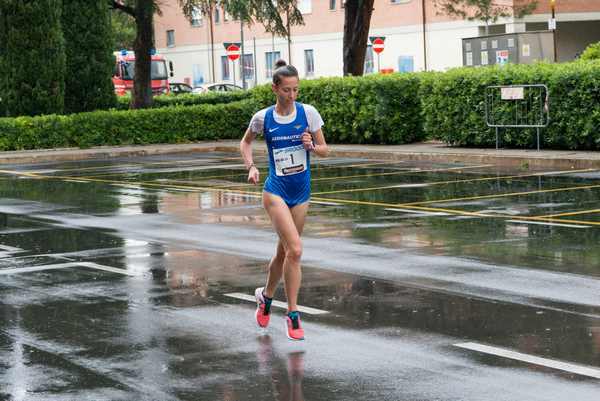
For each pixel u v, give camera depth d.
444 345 14.12
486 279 18.48
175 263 21.20
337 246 22.66
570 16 92.94
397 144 53.72
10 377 13.12
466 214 27.28
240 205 31.20
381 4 104.56
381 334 14.88
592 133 42.84
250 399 11.99
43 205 32.88
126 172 45.34
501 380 12.39
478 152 44.88
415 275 19.08
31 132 59.16
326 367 13.26
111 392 12.38
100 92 66.12
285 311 16.72
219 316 16.38
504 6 74.12
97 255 22.53
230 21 125.50
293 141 15.00
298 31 116.38
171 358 13.88
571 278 18.36
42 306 17.42
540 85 43.97
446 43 97.81
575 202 28.94
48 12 61.50
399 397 11.88
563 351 13.56
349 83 54.62
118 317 16.44
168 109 63.12
